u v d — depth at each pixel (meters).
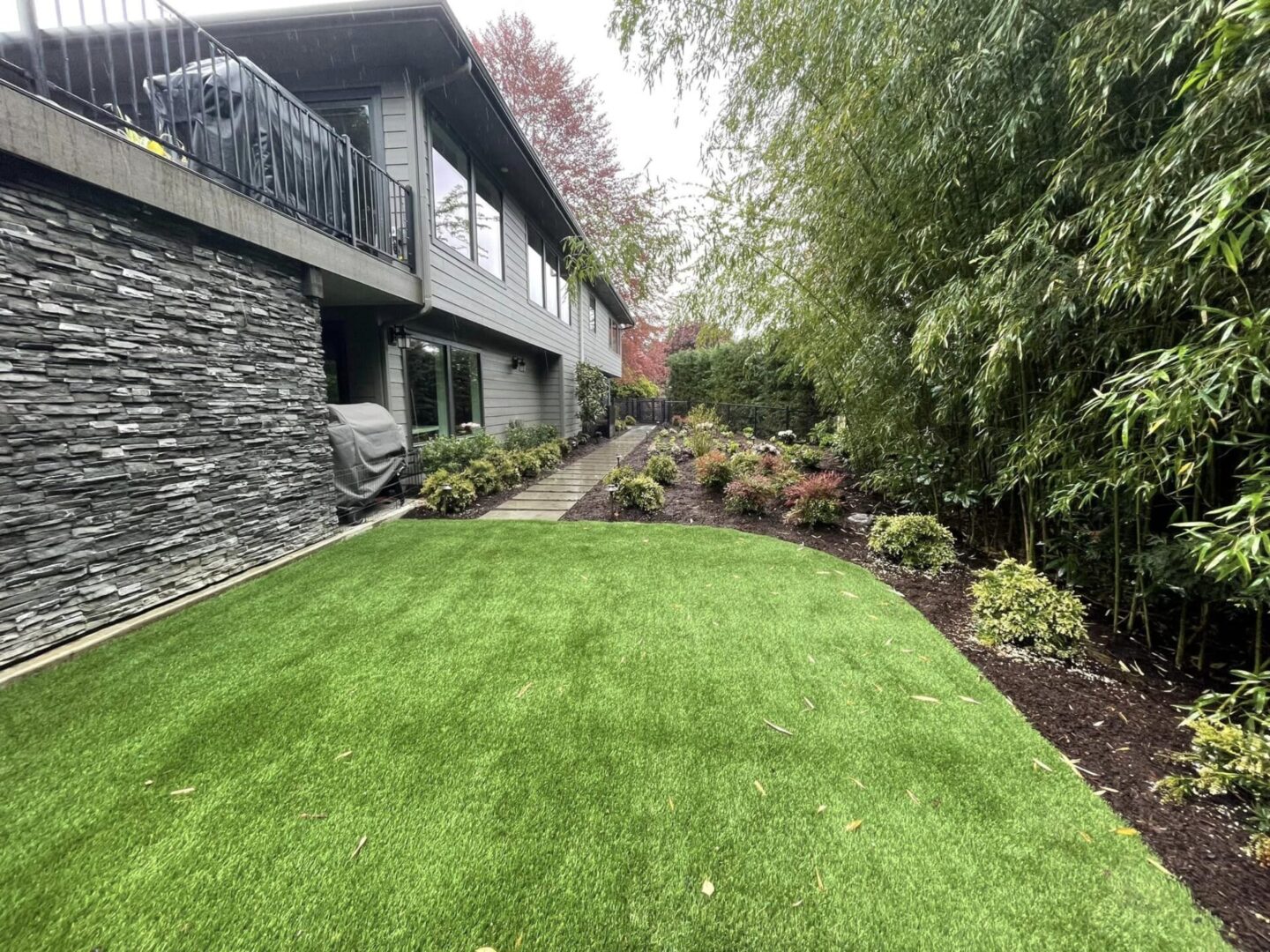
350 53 4.68
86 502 2.35
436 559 3.56
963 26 2.25
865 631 2.54
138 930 1.10
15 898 1.17
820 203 3.66
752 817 1.41
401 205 5.07
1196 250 1.41
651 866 1.26
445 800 1.45
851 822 1.40
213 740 1.70
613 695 1.98
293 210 3.54
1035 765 1.63
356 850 1.29
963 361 2.81
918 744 1.72
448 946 1.07
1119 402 1.73
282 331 3.51
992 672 2.21
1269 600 1.75
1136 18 1.69
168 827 1.36
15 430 2.09
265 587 3.03
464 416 7.40
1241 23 1.29
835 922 1.13
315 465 3.88
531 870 1.25
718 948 1.08
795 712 1.89
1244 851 1.33
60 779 1.52
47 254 2.17
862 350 3.98
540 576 3.25
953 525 4.14
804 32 3.09
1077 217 1.98
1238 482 1.93
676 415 16.30
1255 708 1.59
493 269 7.09
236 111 3.54
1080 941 1.10
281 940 1.08
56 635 2.23
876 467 5.20
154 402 2.65
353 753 1.64
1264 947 1.09
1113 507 2.34
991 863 1.28
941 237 2.91
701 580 3.20
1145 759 1.68
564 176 14.32
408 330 5.86
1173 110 1.87
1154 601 2.43
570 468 8.16
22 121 1.97
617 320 16.53
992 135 2.41
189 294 2.81
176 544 2.78
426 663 2.20
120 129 3.31
